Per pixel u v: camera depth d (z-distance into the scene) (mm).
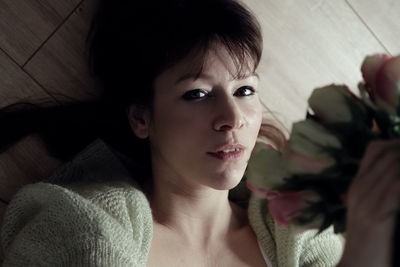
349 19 1056
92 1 942
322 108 556
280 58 1039
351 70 1067
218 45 785
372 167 510
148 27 808
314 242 902
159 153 850
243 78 799
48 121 943
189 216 888
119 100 896
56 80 946
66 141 953
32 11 928
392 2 1066
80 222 780
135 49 822
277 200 563
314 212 557
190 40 781
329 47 1054
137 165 965
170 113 802
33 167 949
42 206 838
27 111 934
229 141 775
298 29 1038
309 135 543
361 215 510
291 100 1053
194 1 802
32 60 937
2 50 926
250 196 997
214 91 792
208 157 789
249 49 809
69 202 790
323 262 899
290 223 571
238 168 793
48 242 797
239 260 905
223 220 914
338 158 543
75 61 947
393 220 510
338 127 549
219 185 792
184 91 790
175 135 803
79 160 908
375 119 551
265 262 912
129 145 966
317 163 543
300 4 1032
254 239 928
